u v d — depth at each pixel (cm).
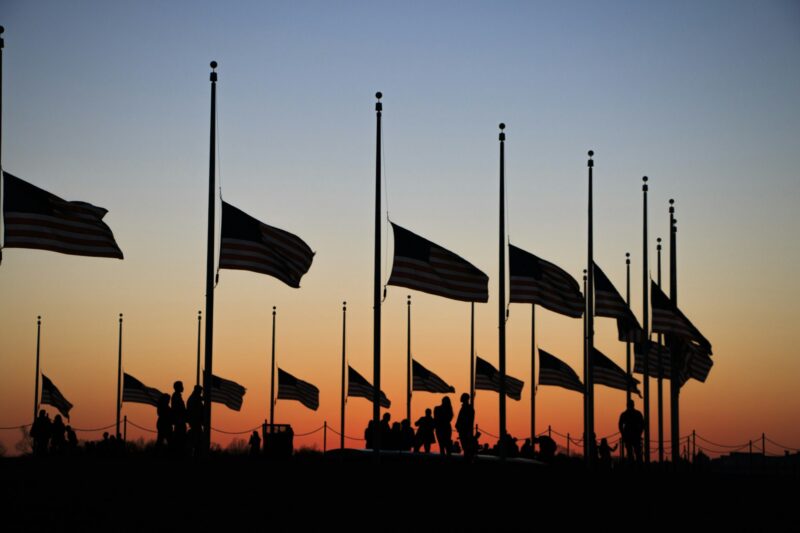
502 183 5506
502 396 5372
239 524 2920
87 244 4291
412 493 3781
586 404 6794
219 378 7681
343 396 8025
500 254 5500
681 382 6506
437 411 4972
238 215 4628
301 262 4703
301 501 3422
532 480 4484
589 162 6025
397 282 4806
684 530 3222
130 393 7956
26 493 3378
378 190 4978
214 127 4866
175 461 4488
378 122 5009
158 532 2755
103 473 3966
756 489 4753
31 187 4238
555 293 5450
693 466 6956
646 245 6412
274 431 5162
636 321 6116
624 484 4678
